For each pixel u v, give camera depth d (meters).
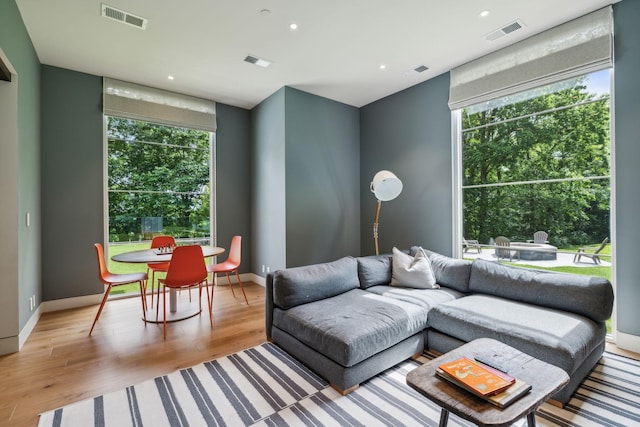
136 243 4.18
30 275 2.94
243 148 5.02
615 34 2.50
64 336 2.81
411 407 1.79
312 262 4.39
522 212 3.16
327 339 2.01
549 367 1.49
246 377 2.11
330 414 1.73
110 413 1.74
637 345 2.41
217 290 4.42
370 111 4.80
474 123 3.55
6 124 2.47
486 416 1.14
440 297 2.74
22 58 2.68
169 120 4.27
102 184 3.86
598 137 2.67
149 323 3.14
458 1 2.46
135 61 3.44
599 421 1.64
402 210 4.29
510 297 2.60
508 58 3.13
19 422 1.67
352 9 2.56
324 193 4.54
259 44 3.10
